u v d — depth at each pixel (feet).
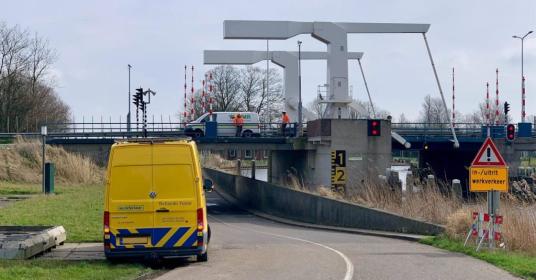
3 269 36.81
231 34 130.11
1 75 207.21
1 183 119.75
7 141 152.46
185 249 44.37
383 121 128.98
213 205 147.33
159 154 44.55
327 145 127.13
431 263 45.73
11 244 44.47
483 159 52.49
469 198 95.04
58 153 137.59
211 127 138.10
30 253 45.60
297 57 160.76
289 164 151.64
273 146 132.46
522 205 69.00
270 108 314.55
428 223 71.10
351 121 127.95
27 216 72.18
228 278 38.73
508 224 55.31
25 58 211.41
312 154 130.31
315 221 98.94
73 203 90.38
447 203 78.64
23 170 129.70
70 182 131.95
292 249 56.85
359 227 85.05
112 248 43.93
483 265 44.42
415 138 148.15
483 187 52.44
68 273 37.52
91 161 146.51
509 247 52.85
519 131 157.89
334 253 52.90
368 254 52.13
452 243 57.62
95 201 95.14
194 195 44.55
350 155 127.65
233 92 314.14
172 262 47.47
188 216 44.42
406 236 69.56
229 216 120.98
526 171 126.11
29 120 220.02
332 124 127.24
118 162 44.39
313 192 111.34
